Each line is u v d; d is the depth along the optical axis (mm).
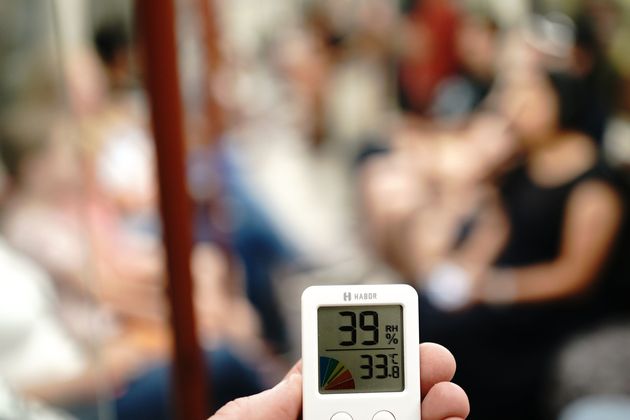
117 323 1703
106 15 1698
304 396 677
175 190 859
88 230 1665
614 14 1760
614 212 1789
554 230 1803
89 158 1695
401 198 1822
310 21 1783
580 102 1779
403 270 1835
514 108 1792
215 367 1802
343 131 1814
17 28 1574
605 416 1758
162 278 905
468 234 1821
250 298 1825
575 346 1819
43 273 1552
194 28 1730
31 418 1168
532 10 1769
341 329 692
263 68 1788
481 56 1786
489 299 1826
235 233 1805
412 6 1780
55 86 1622
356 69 1802
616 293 1808
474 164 1810
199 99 1750
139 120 1737
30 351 1427
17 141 1598
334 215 1834
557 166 1793
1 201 1573
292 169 1819
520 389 1833
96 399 1494
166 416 1731
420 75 1798
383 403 675
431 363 693
